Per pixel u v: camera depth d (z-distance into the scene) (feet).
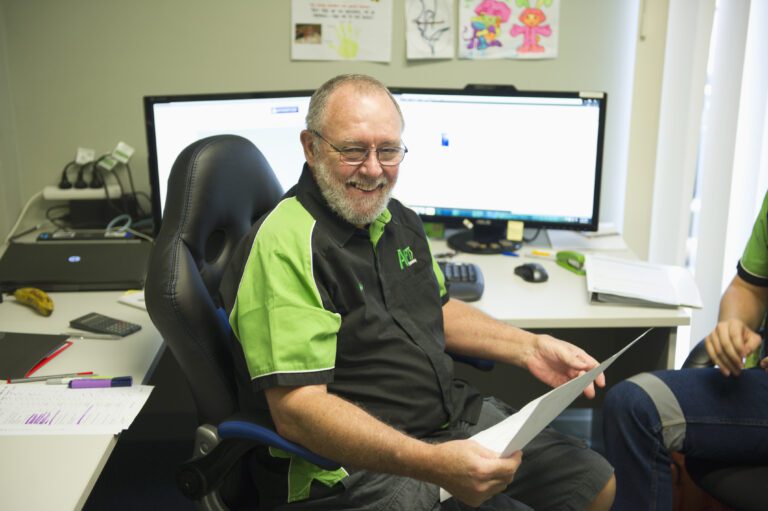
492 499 4.67
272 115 6.73
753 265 5.75
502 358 5.20
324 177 4.52
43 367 4.83
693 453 5.22
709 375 5.45
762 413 5.16
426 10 7.24
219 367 4.37
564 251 6.73
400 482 4.42
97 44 7.18
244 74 7.37
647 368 6.45
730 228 7.52
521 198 6.87
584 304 5.82
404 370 4.61
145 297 4.26
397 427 4.59
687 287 5.97
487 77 7.47
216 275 4.78
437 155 6.86
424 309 4.99
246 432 4.10
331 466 4.14
